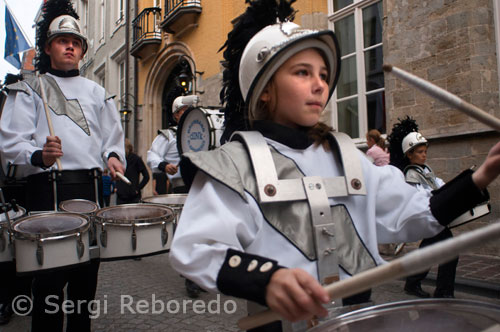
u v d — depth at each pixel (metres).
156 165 4.95
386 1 5.84
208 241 0.96
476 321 0.83
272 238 1.02
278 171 1.08
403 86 5.62
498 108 4.94
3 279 3.13
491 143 4.78
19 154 2.26
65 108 2.55
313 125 1.22
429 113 5.33
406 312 0.94
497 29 4.98
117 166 2.61
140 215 2.34
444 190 1.18
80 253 2.05
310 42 1.13
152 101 13.48
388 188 1.22
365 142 6.45
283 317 0.77
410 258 0.58
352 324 0.92
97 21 18.69
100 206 2.57
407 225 1.18
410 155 3.92
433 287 3.86
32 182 2.37
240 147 1.11
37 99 2.49
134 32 13.92
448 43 5.16
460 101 0.85
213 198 1.00
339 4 7.20
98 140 2.67
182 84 9.78
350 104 6.95
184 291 3.94
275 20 1.44
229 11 9.55
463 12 5.02
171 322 3.08
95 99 2.72
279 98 1.17
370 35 6.66
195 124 4.64
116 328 2.97
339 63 1.24
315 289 0.70
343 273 1.04
